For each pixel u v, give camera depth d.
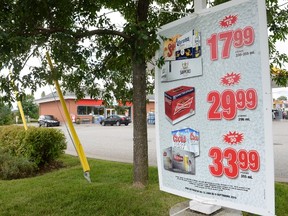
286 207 4.35
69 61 3.80
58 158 8.95
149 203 4.38
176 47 3.64
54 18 4.06
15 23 3.54
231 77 3.07
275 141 14.18
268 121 2.78
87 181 5.79
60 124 35.88
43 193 5.04
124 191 4.92
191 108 3.45
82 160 5.57
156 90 3.90
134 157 5.27
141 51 3.91
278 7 5.39
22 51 3.32
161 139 3.83
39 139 7.61
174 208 3.71
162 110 3.82
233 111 3.05
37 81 3.81
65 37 3.74
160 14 5.82
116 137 18.44
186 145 3.50
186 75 3.51
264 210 2.82
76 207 4.34
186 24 3.53
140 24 3.96
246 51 2.96
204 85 3.32
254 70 2.90
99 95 6.02
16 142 7.88
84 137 18.47
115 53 4.53
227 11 3.12
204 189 3.32
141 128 5.21
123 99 6.09
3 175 6.80
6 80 3.52
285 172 7.17
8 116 22.81
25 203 4.59
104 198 4.64
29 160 7.51
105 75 5.44
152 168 6.84
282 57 5.83
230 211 3.48
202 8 3.57
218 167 3.18
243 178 2.98
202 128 3.34
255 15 2.90
